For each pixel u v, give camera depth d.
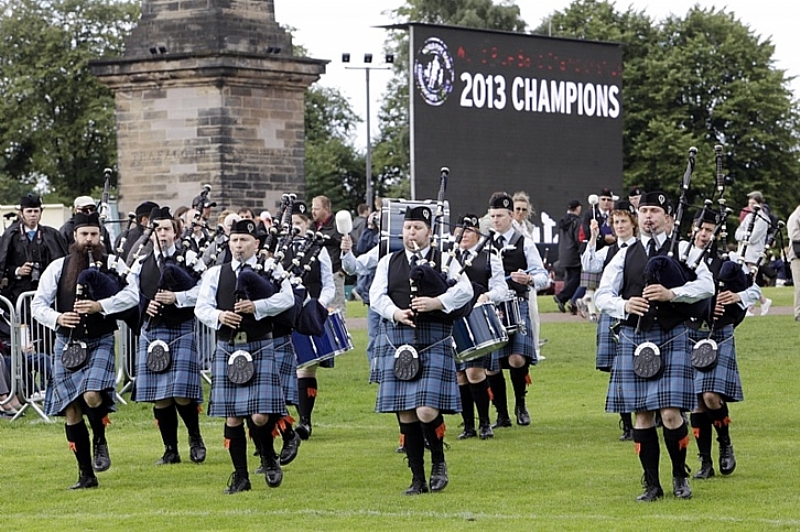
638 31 79.94
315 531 11.69
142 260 15.32
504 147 45.69
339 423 18.53
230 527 11.95
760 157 76.19
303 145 39.69
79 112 78.06
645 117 75.88
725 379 14.15
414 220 13.27
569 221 32.50
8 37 77.69
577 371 22.89
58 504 13.20
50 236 20.00
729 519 11.90
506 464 15.02
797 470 14.41
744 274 14.41
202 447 15.55
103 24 78.94
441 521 11.98
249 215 20.80
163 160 38.81
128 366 20.61
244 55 38.34
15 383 18.86
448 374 13.20
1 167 77.56
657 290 12.54
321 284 16.58
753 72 76.94
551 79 46.66
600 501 12.85
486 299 15.16
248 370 13.38
